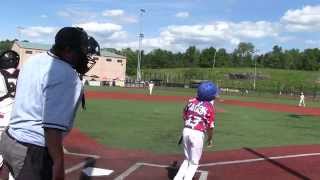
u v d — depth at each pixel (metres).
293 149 14.63
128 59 142.25
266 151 13.94
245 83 113.00
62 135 3.71
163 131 17.59
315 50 163.50
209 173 10.37
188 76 121.94
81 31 3.84
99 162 10.93
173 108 29.84
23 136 3.71
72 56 3.80
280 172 10.87
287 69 157.88
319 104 49.66
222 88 81.31
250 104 41.12
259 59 168.62
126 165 10.77
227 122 22.97
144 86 79.50
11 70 7.92
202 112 8.08
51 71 3.67
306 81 127.12
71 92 3.71
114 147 13.24
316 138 18.11
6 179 8.34
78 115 21.98
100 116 22.14
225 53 167.38
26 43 95.19
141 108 28.86
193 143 8.09
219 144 14.98
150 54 160.88
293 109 37.25
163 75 114.75
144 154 12.36
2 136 3.89
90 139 14.43
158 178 9.62
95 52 3.91
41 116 3.72
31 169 3.71
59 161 3.66
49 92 3.65
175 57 163.75
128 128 18.05
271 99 57.28
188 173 8.19
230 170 10.83
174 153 12.68
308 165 11.88
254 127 21.17
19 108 3.76
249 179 9.98
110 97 39.66
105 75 101.56
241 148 14.33
